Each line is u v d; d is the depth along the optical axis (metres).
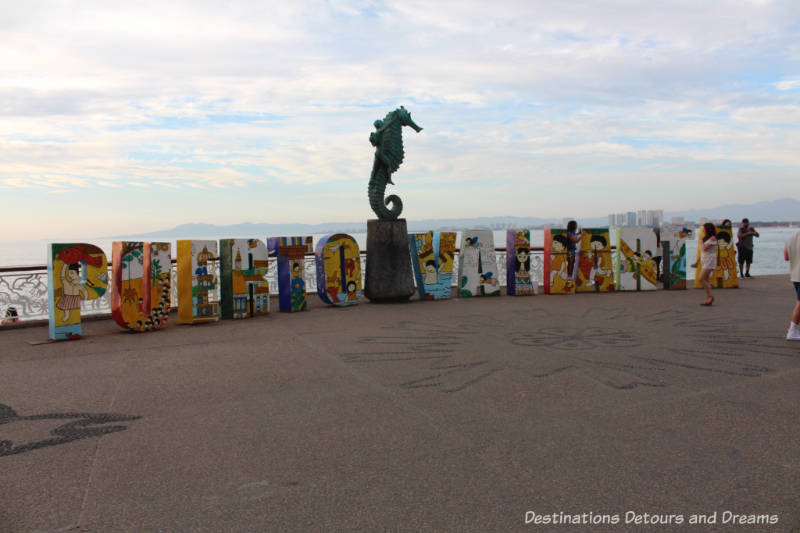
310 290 13.24
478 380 5.48
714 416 4.36
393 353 6.77
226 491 3.14
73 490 3.16
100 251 8.13
